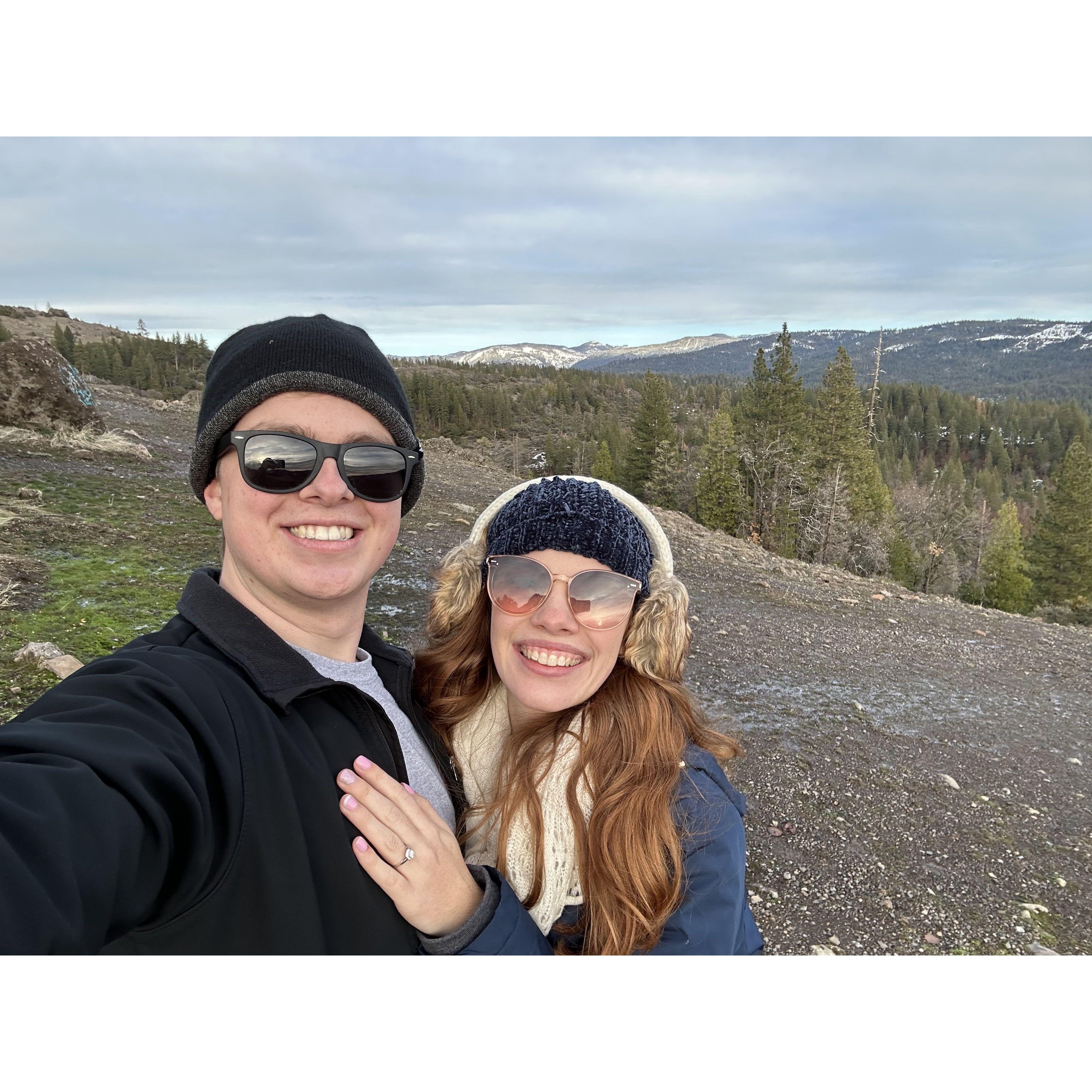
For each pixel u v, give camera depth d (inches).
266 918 30.5
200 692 32.4
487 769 56.4
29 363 373.7
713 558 527.8
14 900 22.8
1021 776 213.5
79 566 198.1
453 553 63.0
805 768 189.3
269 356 42.2
